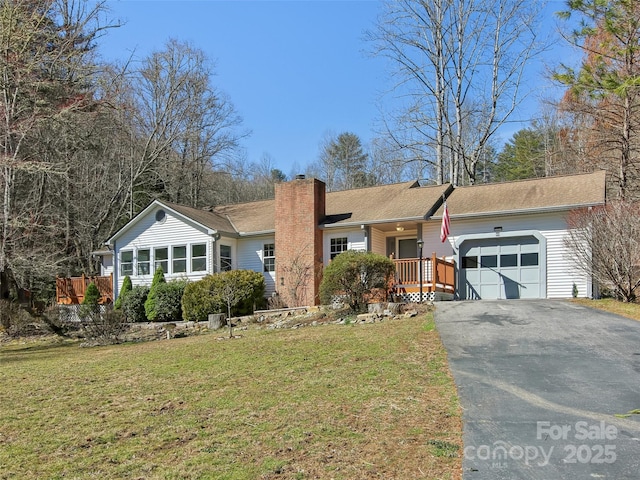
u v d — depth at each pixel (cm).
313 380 805
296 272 2073
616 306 1346
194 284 1952
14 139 2206
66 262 2956
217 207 2808
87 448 579
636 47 1948
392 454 509
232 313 1906
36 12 2122
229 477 480
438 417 607
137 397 780
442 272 1767
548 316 1234
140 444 581
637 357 842
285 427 604
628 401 636
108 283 2531
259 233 2259
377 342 1065
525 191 1889
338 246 2092
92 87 2406
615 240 1429
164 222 2370
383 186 2392
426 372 808
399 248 2156
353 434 568
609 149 2370
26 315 1983
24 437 624
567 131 3073
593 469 459
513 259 1792
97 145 2891
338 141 5247
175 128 3547
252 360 990
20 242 2256
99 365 1077
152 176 3497
